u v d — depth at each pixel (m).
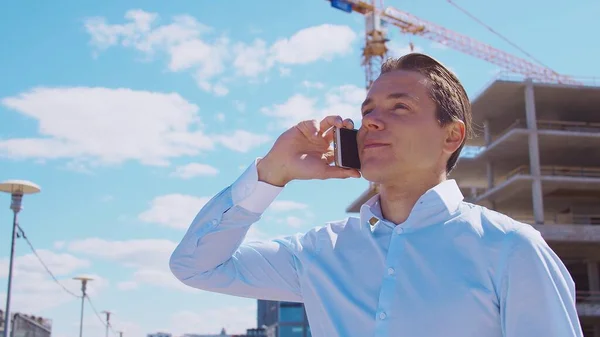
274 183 2.77
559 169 54.72
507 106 53.19
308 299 2.54
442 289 2.19
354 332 2.31
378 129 2.45
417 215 2.35
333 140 2.66
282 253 2.83
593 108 53.09
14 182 19.11
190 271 2.84
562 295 2.15
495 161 55.34
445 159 2.51
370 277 2.37
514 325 2.11
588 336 50.03
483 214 2.35
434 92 2.48
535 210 48.16
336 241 2.57
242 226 2.79
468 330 2.13
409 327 2.17
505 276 2.15
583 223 53.00
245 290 2.88
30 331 40.31
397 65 2.59
